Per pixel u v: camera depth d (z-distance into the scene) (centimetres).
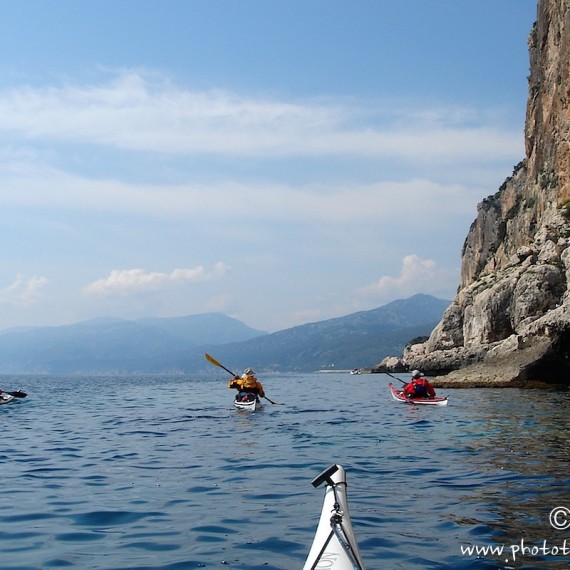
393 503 912
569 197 5350
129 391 4850
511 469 1128
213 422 2044
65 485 1079
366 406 2634
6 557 714
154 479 1117
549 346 3869
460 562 671
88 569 672
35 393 4653
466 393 3331
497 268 7231
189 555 714
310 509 901
